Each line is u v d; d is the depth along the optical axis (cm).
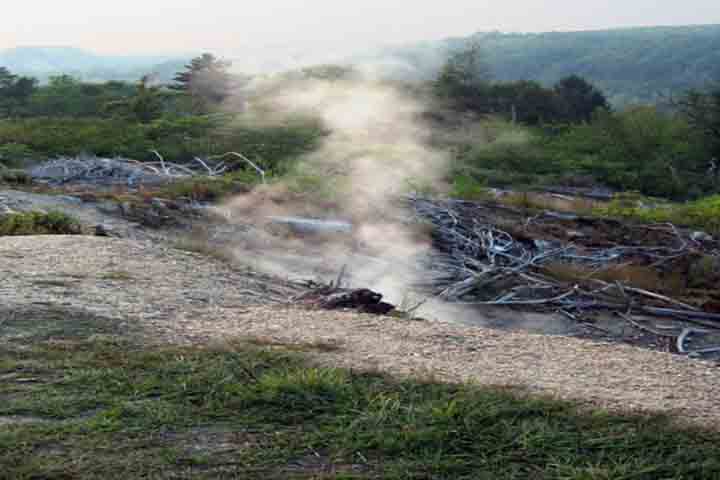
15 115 5691
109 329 665
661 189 3934
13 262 915
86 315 702
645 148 4412
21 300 735
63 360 571
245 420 476
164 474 411
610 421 487
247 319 742
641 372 620
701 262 1670
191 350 609
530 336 723
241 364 566
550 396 525
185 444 444
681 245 1836
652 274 1605
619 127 4588
